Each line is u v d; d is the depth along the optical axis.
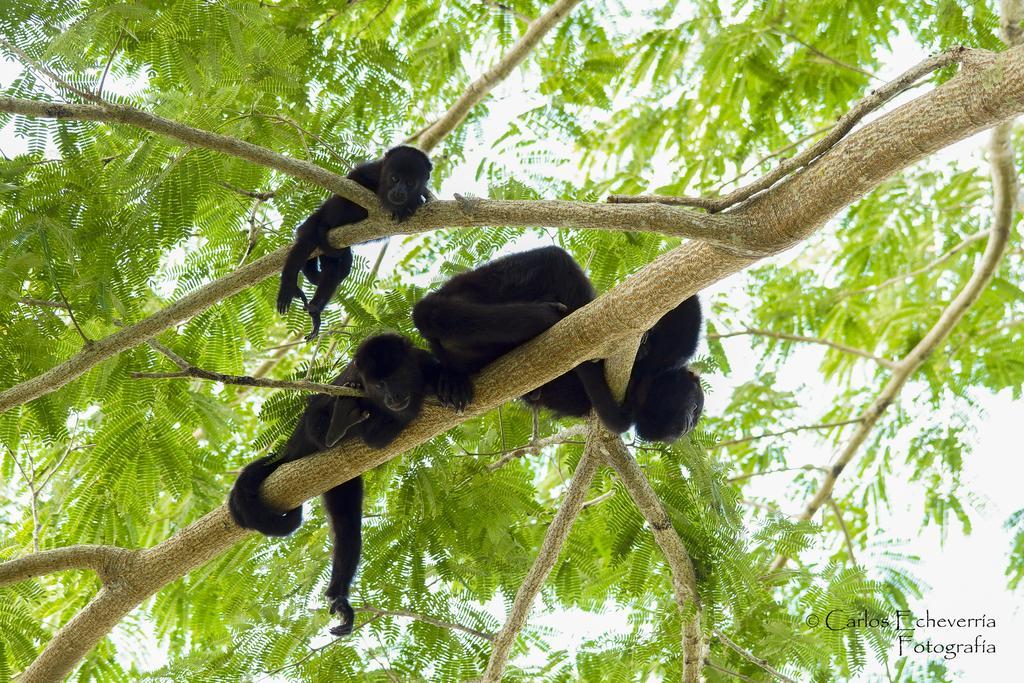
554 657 11.34
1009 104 6.09
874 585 11.77
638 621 11.49
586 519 11.95
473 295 9.25
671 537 10.14
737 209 7.16
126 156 9.89
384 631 10.70
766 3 15.54
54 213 9.36
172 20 9.54
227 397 12.89
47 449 11.42
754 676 10.72
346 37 14.19
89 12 8.56
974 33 12.62
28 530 11.72
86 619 9.62
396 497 11.14
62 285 9.43
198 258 11.09
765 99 16.41
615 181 15.63
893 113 6.56
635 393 9.83
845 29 15.42
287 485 9.16
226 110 10.38
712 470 11.30
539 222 7.44
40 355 9.78
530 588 9.37
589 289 9.26
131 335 8.61
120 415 10.85
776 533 11.52
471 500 11.05
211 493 11.12
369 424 8.79
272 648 10.47
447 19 15.04
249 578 11.41
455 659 10.57
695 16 15.84
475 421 11.48
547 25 13.44
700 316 9.73
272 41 10.16
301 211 10.62
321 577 10.87
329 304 10.90
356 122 11.57
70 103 8.38
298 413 10.51
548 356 8.21
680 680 10.89
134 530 11.09
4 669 10.52
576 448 11.81
